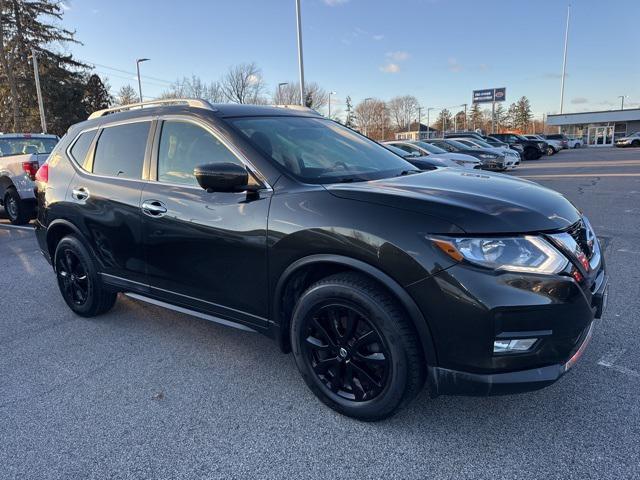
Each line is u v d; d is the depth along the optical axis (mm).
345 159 3215
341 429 2559
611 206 9031
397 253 2230
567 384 2875
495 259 2119
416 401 2768
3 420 2744
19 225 9414
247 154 2865
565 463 2225
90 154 3893
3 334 3973
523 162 25812
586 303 2242
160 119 3408
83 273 4117
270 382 3076
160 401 2891
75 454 2432
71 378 3203
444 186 2625
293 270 2586
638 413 2574
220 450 2428
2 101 38219
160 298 3436
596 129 55188
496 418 2588
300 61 20297
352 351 2520
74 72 43750
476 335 2137
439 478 2172
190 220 3014
